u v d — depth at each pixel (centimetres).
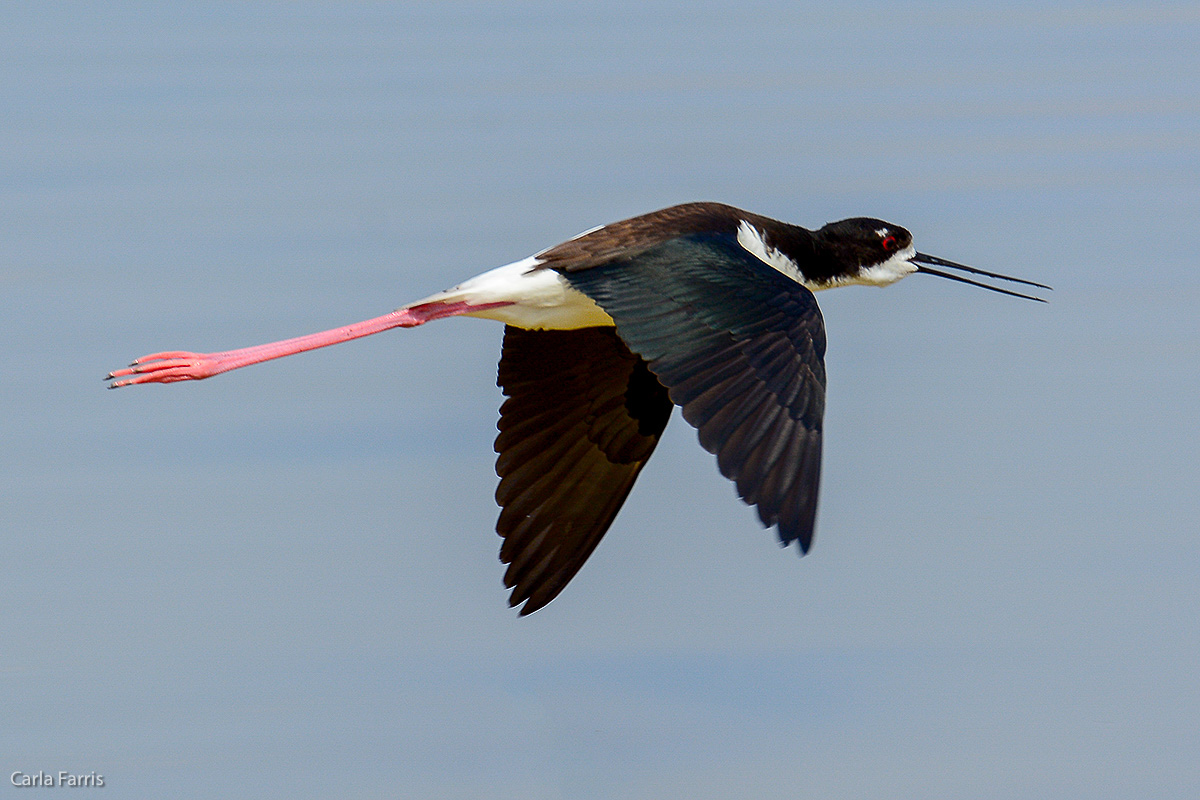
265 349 1130
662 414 1149
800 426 881
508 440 1159
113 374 1109
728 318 934
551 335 1146
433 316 1101
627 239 1038
